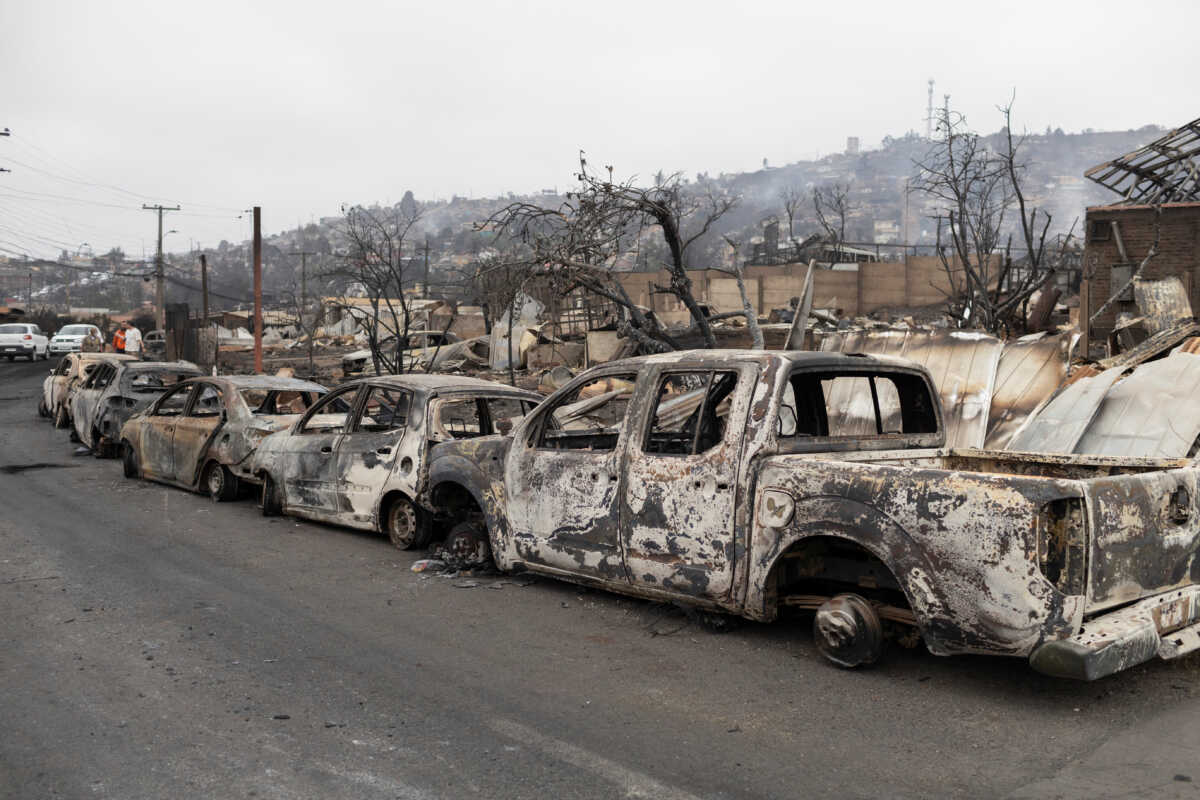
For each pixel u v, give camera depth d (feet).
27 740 13.64
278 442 32.04
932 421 20.84
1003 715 14.29
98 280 634.84
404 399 29.32
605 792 11.86
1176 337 34.22
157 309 193.26
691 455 18.22
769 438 17.22
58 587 22.75
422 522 26.99
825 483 16.01
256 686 15.88
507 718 14.38
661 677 16.22
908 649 17.54
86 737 13.73
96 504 35.12
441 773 12.47
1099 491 14.05
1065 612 13.62
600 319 86.33
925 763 12.62
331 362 118.73
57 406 63.77
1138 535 14.71
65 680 16.17
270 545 27.94
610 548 19.61
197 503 35.42
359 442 28.55
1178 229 65.46
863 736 13.57
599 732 13.83
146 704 15.05
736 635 18.58
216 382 37.40
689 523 18.02
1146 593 14.92
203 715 14.57
